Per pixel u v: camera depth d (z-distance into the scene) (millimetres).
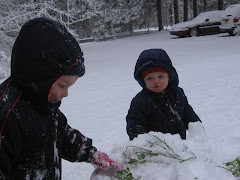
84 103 5359
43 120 1318
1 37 12352
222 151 1789
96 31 29531
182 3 43312
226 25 16859
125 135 3684
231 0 34719
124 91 6043
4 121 1192
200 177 1435
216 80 6203
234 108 4363
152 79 2260
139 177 1514
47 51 1218
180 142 1731
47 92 1253
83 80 7648
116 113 4625
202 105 4652
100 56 13805
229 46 12312
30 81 1237
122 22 29078
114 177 1557
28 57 1222
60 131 1624
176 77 2363
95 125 4141
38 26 1245
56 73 1239
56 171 1445
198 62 8922
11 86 1271
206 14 20125
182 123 2398
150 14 30797
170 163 1588
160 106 2316
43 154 1358
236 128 3576
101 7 28703
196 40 16938
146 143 1726
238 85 5605
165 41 18578
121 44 20500
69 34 1315
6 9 13047
